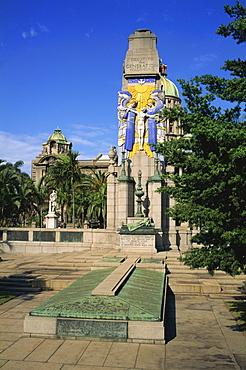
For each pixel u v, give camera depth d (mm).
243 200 11078
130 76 32438
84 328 11375
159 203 29797
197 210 11922
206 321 14805
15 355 10297
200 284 19672
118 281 14516
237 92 11977
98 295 12836
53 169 59438
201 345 11773
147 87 32406
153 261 22125
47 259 27969
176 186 13914
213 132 10984
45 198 68062
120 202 30500
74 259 25203
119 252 27312
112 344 11078
